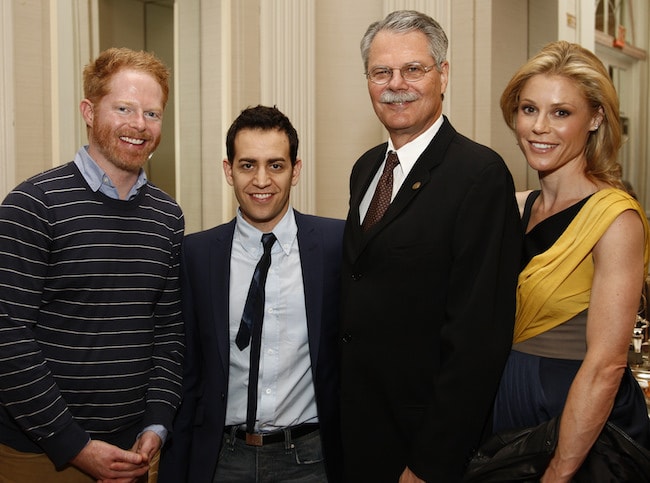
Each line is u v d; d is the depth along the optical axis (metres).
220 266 1.85
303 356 1.84
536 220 1.67
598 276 1.46
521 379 1.58
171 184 3.51
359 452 1.72
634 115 5.84
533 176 3.83
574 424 1.42
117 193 1.69
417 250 1.61
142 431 1.75
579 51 1.55
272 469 1.81
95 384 1.65
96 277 1.64
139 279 1.71
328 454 1.84
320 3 3.77
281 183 1.80
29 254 1.56
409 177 1.68
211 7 3.34
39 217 1.58
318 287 1.83
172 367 1.84
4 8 2.46
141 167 1.77
